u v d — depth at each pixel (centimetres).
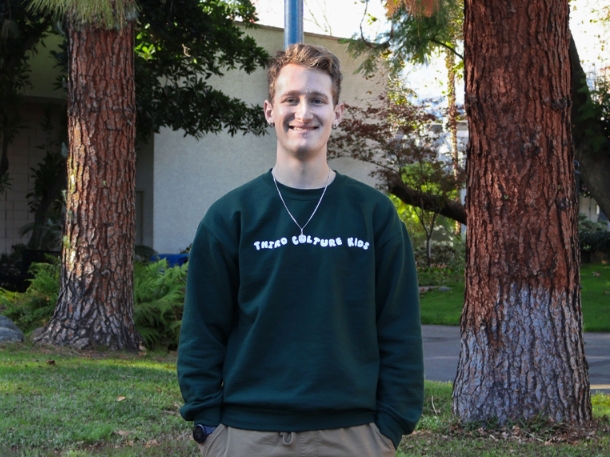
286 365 237
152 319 1076
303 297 239
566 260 580
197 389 246
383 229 253
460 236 2670
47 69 1920
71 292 947
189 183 2070
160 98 1712
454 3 889
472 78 588
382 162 2344
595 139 1709
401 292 254
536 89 570
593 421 601
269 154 2194
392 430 244
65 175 1886
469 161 601
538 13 567
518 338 582
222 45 1750
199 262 252
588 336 1333
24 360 821
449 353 1166
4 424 536
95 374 750
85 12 621
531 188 575
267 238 245
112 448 503
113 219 946
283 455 235
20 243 2000
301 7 744
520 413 581
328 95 255
